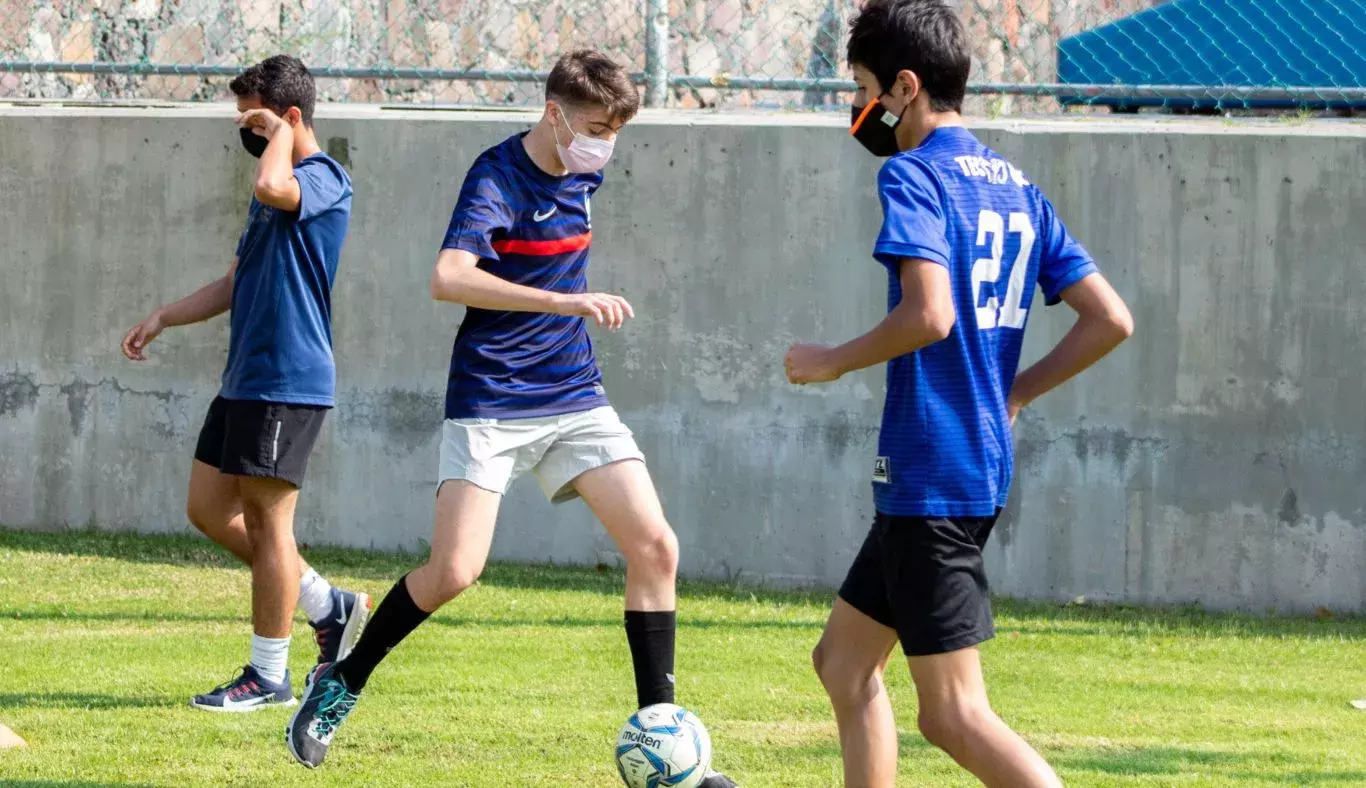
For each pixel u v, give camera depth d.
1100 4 23.50
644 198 22.34
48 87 25.70
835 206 21.94
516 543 22.91
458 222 11.23
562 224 11.62
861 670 9.61
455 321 22.69
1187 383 21.50
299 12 24.91
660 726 11.10
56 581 20.19
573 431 11.91
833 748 13.12
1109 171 21.55
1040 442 21.80
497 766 12.28
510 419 11.66
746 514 22.30
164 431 23.39
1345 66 22.91
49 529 23.66
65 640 16.95
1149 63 23.39
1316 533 21.34
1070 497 21.77
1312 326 21.25
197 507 14.73
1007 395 9.48
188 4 25.12
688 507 22.42
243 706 14.02
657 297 22.38
